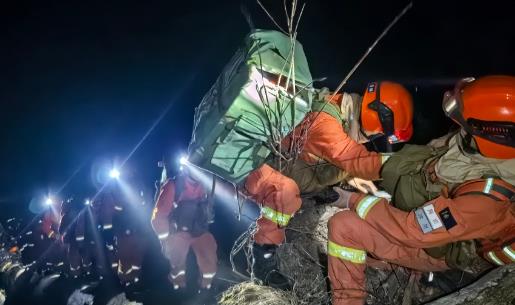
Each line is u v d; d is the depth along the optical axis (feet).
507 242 7.21
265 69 8.57
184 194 14.49
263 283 12.43
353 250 8.37
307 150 9.59
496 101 6.71
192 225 14.42
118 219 20.38
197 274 17.88
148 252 23.34
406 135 9.79
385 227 7.70
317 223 12.86
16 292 30.25
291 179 10.04
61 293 25.77
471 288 7.64
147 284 20.70
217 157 9.28
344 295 8.38
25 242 34.01
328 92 10.36
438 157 7.77
